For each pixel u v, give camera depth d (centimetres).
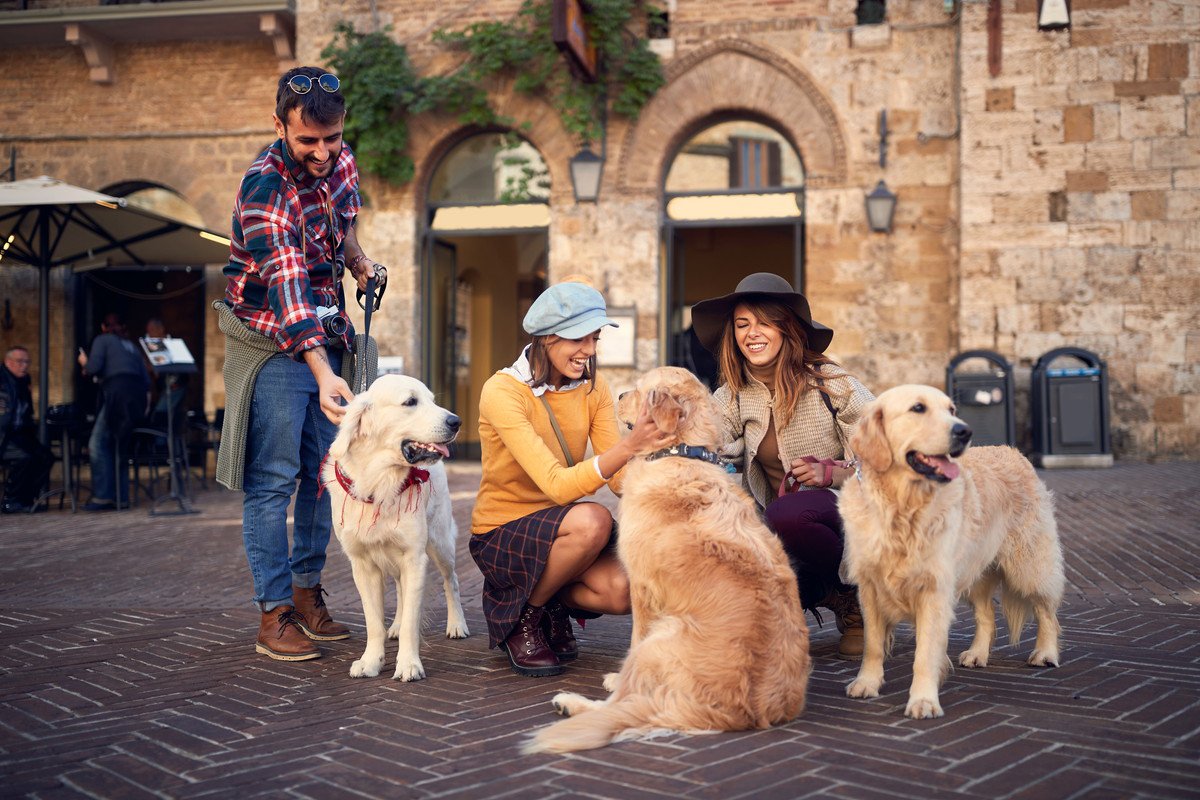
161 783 260
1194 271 1122
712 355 438
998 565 382
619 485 376
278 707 333
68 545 757
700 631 298
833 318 1223
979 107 1161
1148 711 313
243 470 413
